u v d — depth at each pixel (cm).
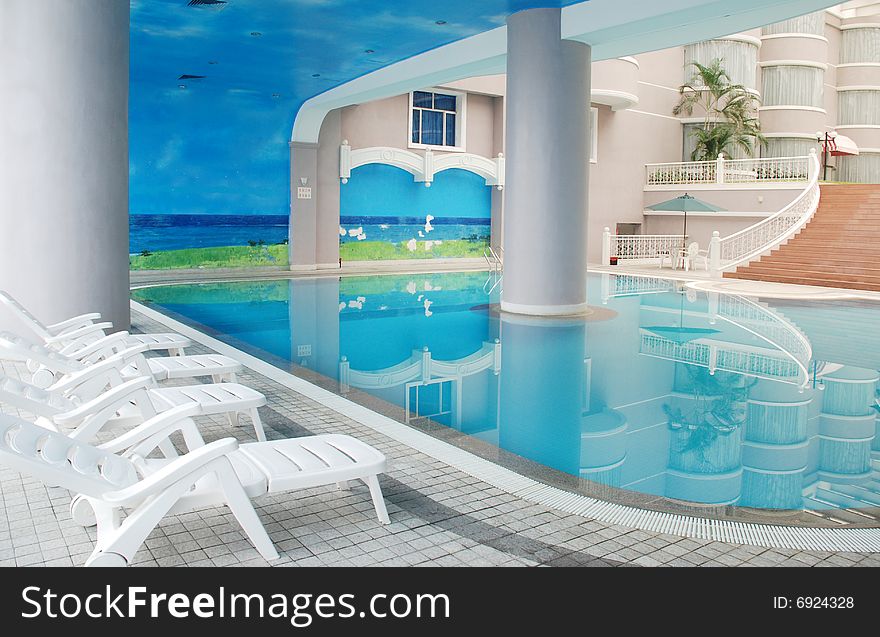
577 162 1199
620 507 404
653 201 2669
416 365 829
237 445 315
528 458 500
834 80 3481
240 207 1969
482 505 400
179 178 1875
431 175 2270
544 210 1194
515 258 1228
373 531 362
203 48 1443
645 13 1045
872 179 3491
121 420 443
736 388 730
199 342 910
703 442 554
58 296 731
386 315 1227
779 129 3017
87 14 726
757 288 1669
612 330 1076
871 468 498
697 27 1175
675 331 1068
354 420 564
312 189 2059
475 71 1438
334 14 1203
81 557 329
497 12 1189
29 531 354
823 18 3086
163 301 1372
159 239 1861
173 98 1848
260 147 1981
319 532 361
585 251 1236
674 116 2806
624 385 741
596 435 568
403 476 443
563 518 383
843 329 1091
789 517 400
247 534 327
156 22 1259
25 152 716
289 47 1429
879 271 1645
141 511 295
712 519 389
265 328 1072
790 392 714
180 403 459
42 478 278
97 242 745
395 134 2241
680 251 2261
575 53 1176
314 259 2091
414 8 1164
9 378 422
